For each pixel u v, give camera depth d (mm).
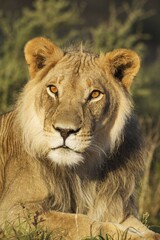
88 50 12461
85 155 11766
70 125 10906
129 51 11859
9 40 20328
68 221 11086
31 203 11547
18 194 11703
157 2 41281
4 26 20781
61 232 10977
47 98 11406
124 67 11961
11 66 19219
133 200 12547
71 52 11977
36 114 11516
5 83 18812
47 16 21016
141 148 12469
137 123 12531
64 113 11023
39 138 11484
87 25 36250
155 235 10922
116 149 11875
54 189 11828
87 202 12102
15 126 12016
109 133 11750
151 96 22766
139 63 11922
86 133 11133
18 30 20656
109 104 11625
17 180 11820
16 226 11062
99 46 20344
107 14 38812
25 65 19672
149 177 17625
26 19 21109
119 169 12141
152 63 28953
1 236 10625
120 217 12203
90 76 11523
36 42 11781
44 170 11742
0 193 12273
